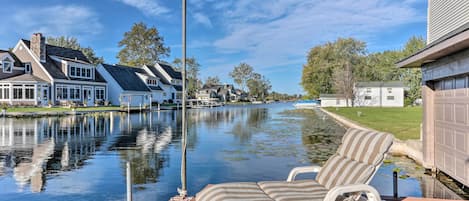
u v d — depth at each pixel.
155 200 5.13
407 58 6.59
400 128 14.82
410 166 7.39
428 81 6.72
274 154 9.04
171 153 9.15
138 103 39.22
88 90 33.31
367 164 3.25
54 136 12.84
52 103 28.58
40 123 18.22
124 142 11.28
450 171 5.86
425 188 5.64
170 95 49.78
